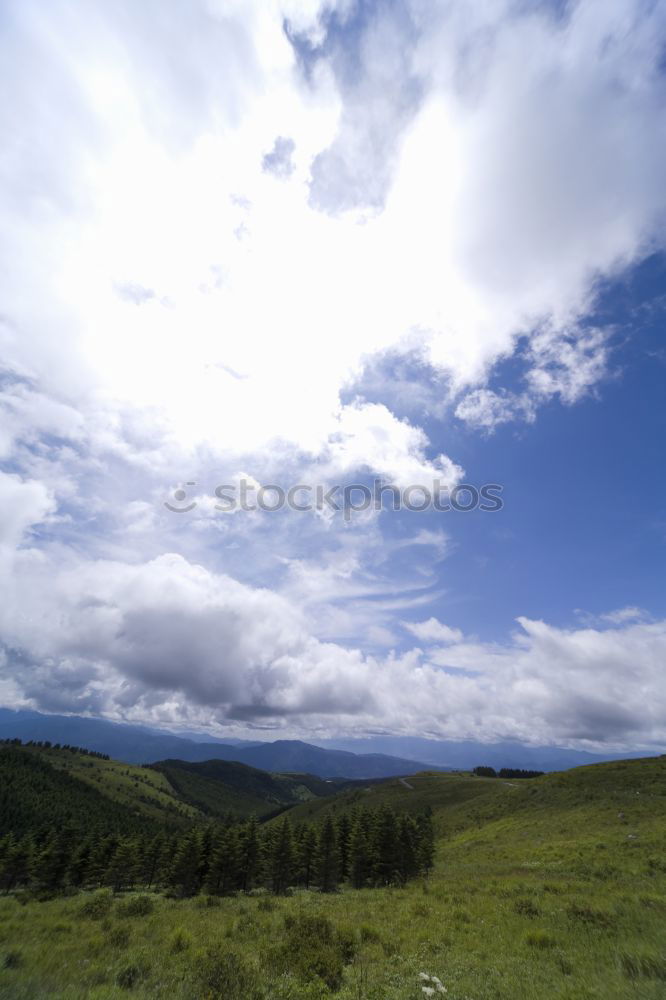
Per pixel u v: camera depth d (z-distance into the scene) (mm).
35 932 17344
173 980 10820
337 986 10648
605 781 67875
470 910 18000
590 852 34125
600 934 13359
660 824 40812
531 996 9062
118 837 74938
